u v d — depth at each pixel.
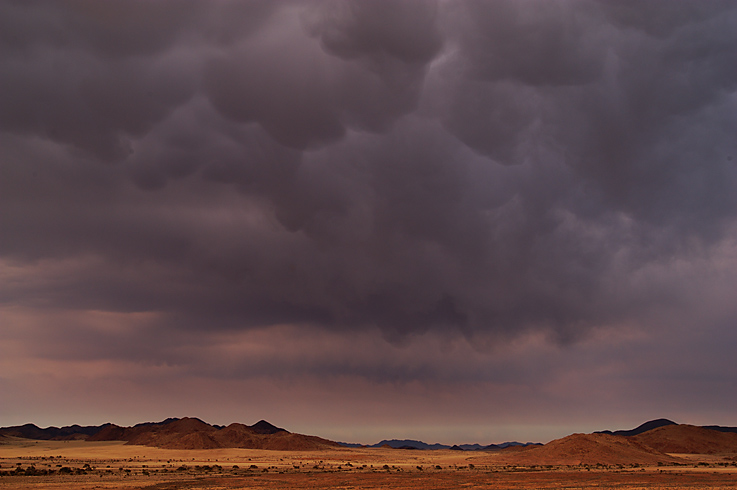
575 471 161.62
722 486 110.06
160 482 119.62
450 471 163.62
